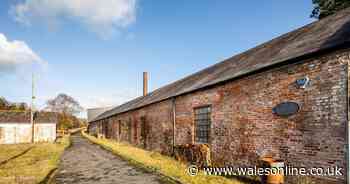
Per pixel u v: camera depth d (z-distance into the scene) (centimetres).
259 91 842
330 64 627
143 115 2028
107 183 851
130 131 2406
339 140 594
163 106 1638
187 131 1312
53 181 884
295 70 720
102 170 1088
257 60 996
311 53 659
